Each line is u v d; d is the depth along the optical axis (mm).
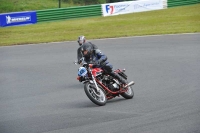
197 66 21141
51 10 47062
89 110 13203
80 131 10781
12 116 13133
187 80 17906
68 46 31703
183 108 12820
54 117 12555
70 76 20609
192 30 36344
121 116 12180
